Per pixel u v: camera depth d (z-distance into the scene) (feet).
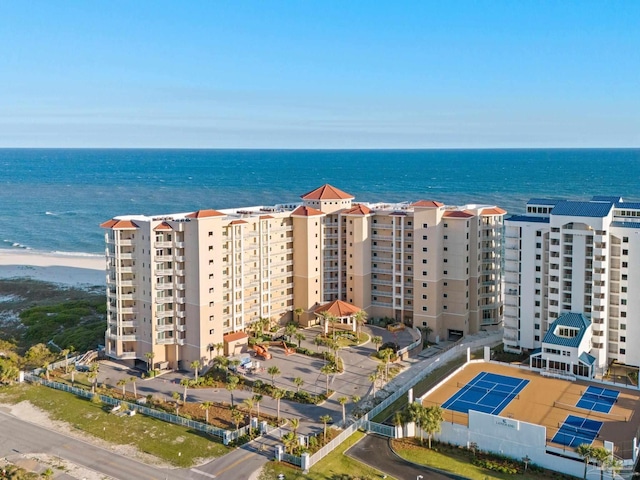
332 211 464.65
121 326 382.63
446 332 443.32
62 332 459.32
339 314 427.33
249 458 265.54
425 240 431.43
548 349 346.13
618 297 359.25
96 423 303.89
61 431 296.92
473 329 447.01
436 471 251.60
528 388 323.37
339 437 276.62
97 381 358.23
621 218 373.20
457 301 436.35
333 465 257.55
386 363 367.25
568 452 250.57
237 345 389.60
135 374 370.94
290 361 380.17
